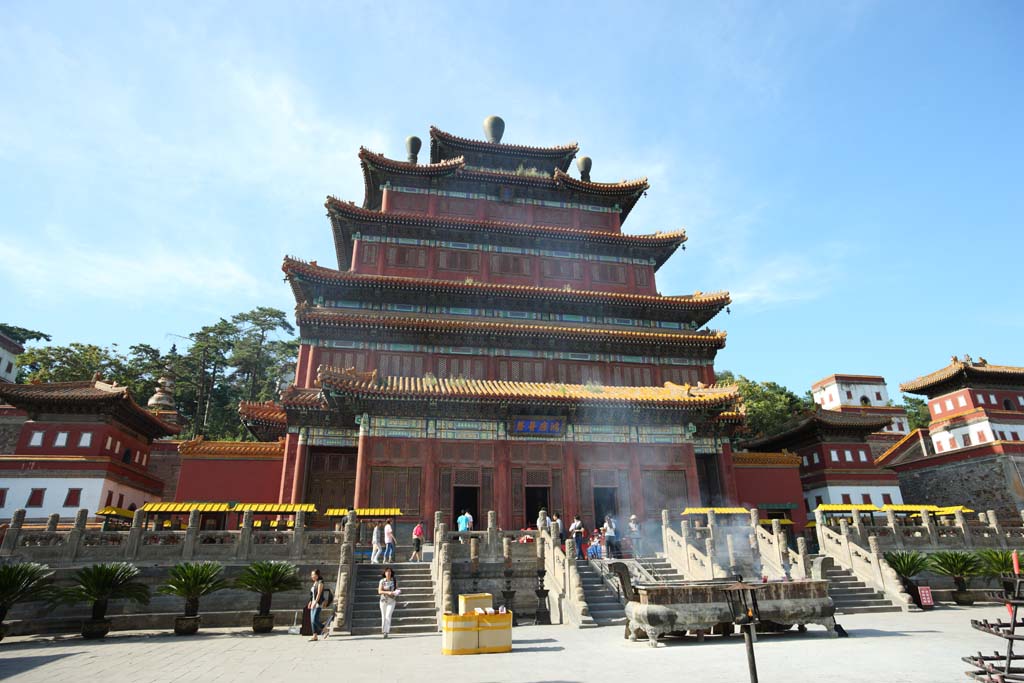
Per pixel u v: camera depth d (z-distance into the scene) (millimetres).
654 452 42500
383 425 39562
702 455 46125
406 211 54531
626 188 58062
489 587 26891
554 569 26859
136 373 94938
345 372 38750
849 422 59469
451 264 51781
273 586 24422
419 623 23688
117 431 48688
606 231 57375
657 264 59062
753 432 82688
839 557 32250
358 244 50656
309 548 27500
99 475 44688
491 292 47781
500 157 60219
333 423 40906
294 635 22953
